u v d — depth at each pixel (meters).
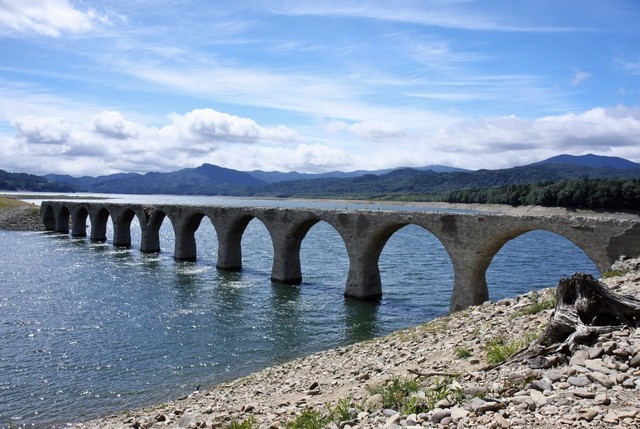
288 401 17.52
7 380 27.02
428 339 21.72
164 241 100.44
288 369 24.06
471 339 19.17
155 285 52.41
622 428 8.09
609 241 30.52
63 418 22.77
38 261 67.19
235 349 32.34
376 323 38.50
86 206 96.56
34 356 30.70
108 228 125.69
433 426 9.94
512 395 10.66
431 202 184.50
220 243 63.38
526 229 34.81
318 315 40.78
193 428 16.69
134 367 29.11
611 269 27.36
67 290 49.19
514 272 62.12
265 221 56.53
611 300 14.00
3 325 36.91
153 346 32.84
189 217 69.81
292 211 52.94
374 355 21.88
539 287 52.47
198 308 42.84
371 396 13.86
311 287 52.19
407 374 16.25
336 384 18.31
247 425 14.91
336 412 13.28
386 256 77.50
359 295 46.28
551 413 9.12
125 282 53.78
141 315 40.34
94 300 45.22
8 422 22.39
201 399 22.05
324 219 49.50
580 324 13.38
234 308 42.91
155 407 22.42
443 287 52.72
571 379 10.52
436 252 82.62
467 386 11.75
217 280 55.66
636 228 29.36
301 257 76.81
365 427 11.31
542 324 17.62
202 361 30.16
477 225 37.31
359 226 46.03
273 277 55.41
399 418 11.06
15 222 114.88
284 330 36.56
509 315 21.27
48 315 39.88
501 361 14.27
